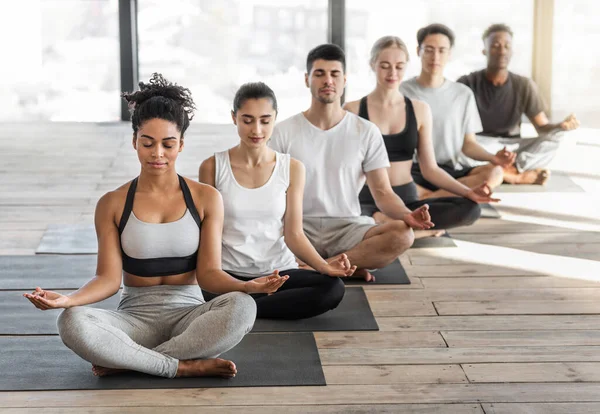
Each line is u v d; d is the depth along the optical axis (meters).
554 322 3.71
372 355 3.34
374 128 4.26
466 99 5.52
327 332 3.57
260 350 3.36
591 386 3.07
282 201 3.76
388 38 4.73
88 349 2.95
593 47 8.03
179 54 9.02
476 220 4.94
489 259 4.64
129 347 3.00
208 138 8.40
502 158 5.46
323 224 4.24
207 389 3.01
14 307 3.83
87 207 5.80
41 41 9.02
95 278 3.10
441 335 3.55
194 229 3.18
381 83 4.71
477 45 8.30
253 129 3.64
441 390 3.04
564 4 8.00
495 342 3.48
